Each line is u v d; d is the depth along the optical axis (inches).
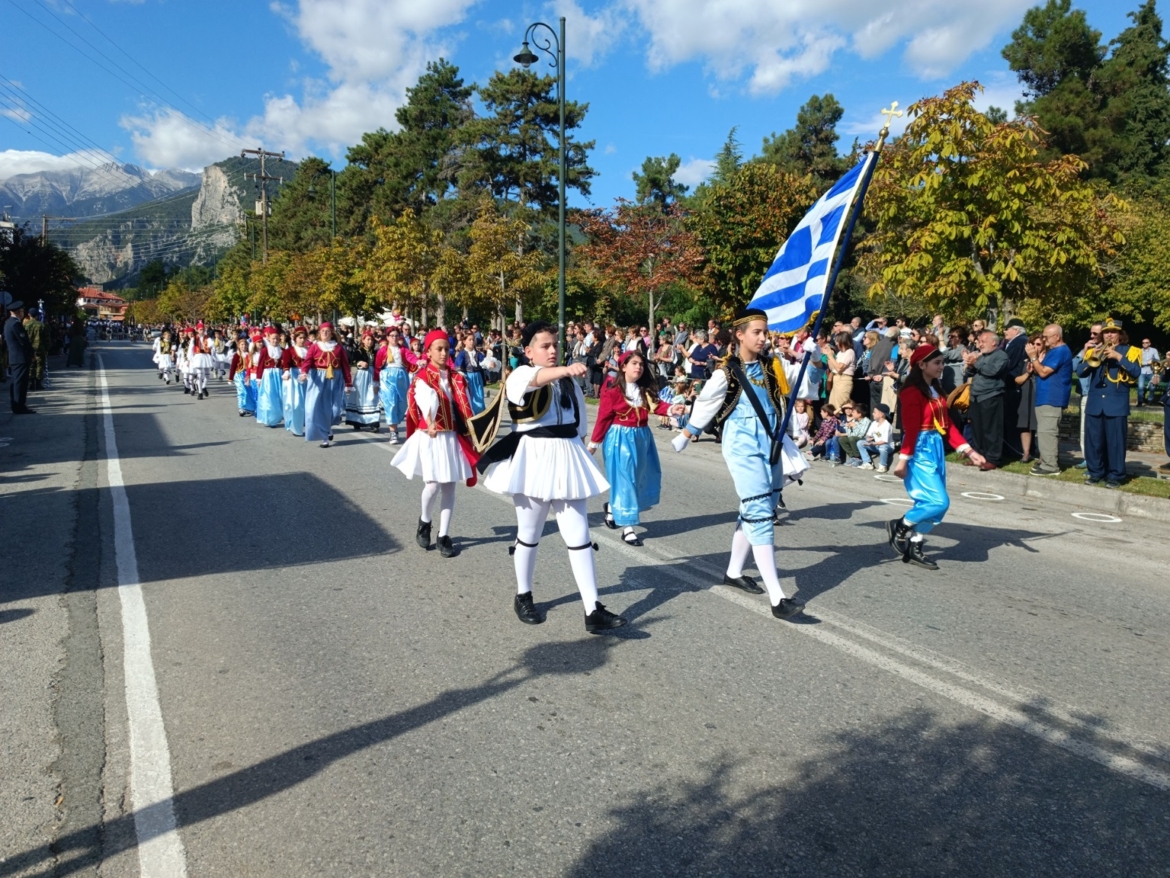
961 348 455.2
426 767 130.5
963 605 211.2
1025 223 460.8
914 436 241.8
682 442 203.6
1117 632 193.5
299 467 413.1
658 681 162.4
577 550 189.6
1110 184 1291.8
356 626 191.9
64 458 435.8
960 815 118.7
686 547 267.6
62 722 144.8
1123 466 361.1
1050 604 213.8
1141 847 111.8
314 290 1609.3
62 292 1732.3
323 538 272.5
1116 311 965.2
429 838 112.7
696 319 1428.4
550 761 132.4
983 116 452.1
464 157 1854.1
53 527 284.5
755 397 197.2
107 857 109.2
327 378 486.0
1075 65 1405.0
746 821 116.9
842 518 316.2
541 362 188.5
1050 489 370.3
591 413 624.4
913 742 139.3
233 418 640.4
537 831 114.5
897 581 231.9
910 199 487.5
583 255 1285.7
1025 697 156.9
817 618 199.0
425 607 205.6
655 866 107.3
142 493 343.3
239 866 107.2
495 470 194.9
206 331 1063.0
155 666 168.6
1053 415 391.2
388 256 1104.8
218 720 145.7
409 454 253.9
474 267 1055.0
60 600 209.0
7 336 642.2
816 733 142.0
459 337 737.0
